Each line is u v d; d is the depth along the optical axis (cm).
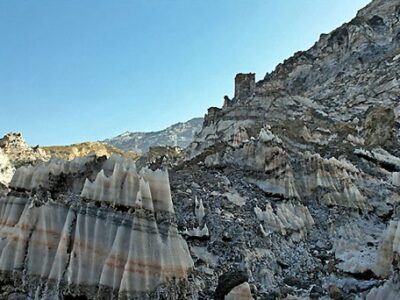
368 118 3966
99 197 1498
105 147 7144
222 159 2862
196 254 1841
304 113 4481
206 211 2142
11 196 1647
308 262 2041
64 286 1363
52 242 1450
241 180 2627
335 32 8088
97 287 1351
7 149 5084
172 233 1502
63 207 1514
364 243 2209
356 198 2558
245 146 2831
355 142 3653
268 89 4928
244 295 1514
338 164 2734
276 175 2569
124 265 1364
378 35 7344
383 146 3634
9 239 1491
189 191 2339
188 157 4222
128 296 1313
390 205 2588
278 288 1775
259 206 2333
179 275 1435
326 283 1859
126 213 1458
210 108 4944
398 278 1528
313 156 2745
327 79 6750
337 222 2392
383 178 2933
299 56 7888
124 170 1539
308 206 2539
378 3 8525
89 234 1433
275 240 2108
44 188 1664
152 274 1374
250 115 4344
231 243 1958
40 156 5300
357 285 1784
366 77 5959
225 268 1778
